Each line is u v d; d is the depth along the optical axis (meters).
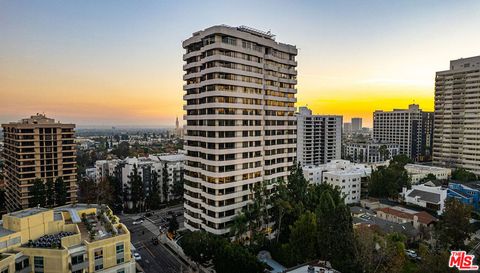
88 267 58.84
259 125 96.25
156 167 156.00
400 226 98.69
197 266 78.94
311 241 76.19
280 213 85.62
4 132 139.12
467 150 198.12
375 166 190.00
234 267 67.12
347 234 70.31
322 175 154.62
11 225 58.75
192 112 93.38
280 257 79.94
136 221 122.94
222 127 86.00
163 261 85.69
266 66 97.62
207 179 87.69
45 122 133.12
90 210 77.19
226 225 86.94
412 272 71.00
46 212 62.56
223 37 86.81
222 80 85.62
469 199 128.75
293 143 109.75
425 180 162.00
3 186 156.88
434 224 104.44
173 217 103.06
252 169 93.69
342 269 68.06
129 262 64.69
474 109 194.25
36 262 54.81
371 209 127.94
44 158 125.75
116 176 154.62
